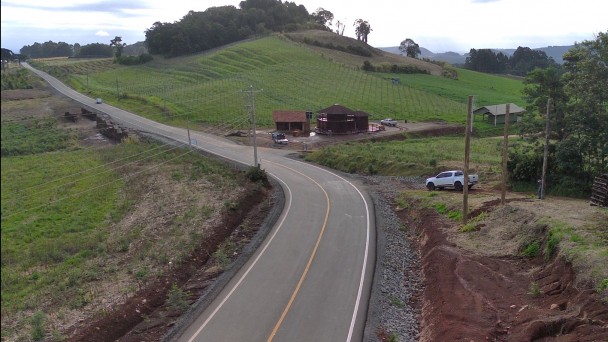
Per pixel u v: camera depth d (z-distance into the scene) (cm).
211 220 3469
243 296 2288
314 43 16875
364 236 3125
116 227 3622
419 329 1992
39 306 2328
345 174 5197
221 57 14338
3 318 2212
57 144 5050
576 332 1588
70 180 4275
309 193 4331
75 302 2306
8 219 3544
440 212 3412
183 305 2212
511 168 4103
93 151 5281
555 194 3759
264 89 11025
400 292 2342
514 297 2056
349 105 10225
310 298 2247
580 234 2277
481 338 1689
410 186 4475
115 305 2238
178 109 9106
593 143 3684
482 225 2922
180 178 4859
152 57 15538
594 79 3644
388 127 8481
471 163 5009
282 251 2880
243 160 5866
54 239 3366
